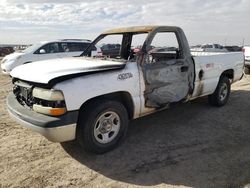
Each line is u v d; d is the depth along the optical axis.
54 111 3.37
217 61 5.92
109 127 3.97
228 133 4.78
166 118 5.58
